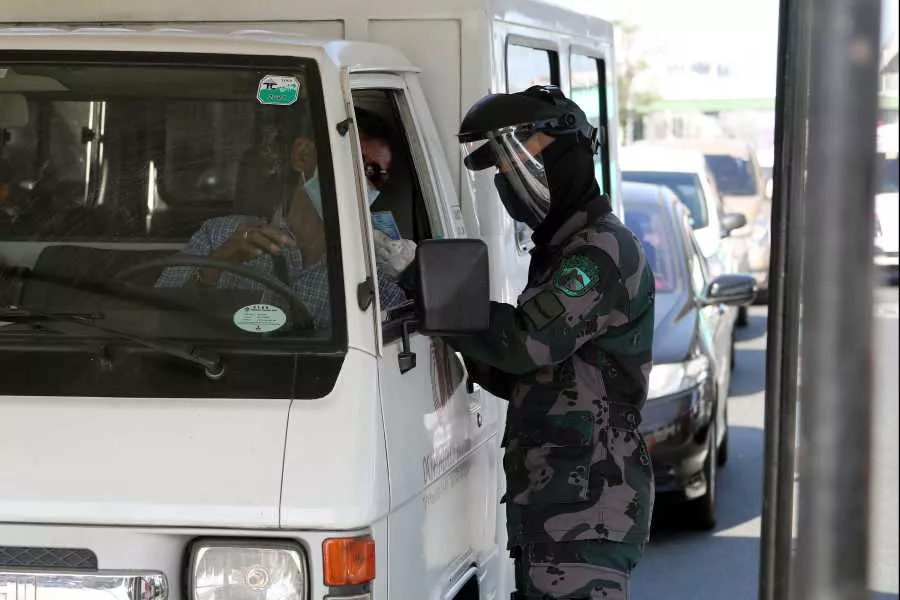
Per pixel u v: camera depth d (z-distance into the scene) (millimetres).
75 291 7945
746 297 20375
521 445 9133
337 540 7172
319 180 7930
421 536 8188
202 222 8109
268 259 7887
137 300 7867
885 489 8961
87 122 8297
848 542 6504
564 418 9070
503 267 10578
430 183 9562
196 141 8180
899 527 9133
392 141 9586
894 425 8992
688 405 17562
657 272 19953
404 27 10570
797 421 6578
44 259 8102
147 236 8109
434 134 10031
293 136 8055
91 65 8320
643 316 9266
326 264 7781
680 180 30453
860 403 6469
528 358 8812
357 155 8070
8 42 8398
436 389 8750
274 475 7234
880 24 6398
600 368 9141
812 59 6441
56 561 7266
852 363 6461
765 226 42844
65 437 7387
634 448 9172
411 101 9648
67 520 7227
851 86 6398
